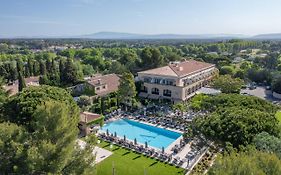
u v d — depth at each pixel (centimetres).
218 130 2673
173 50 16775
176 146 3856
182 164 3306
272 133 2617
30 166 1541
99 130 4756
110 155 3581
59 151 1698
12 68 10262
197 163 3291
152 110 5759
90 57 13788
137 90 6869
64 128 1822
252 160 1650
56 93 3684
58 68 9762
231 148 2275
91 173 1836
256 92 8144
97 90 6400
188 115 5269
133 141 4262
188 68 7225
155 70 6969
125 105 5825
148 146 4041
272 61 12762
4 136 1698
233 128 2609
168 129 4716
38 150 1628
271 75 9138
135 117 5347
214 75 7975
